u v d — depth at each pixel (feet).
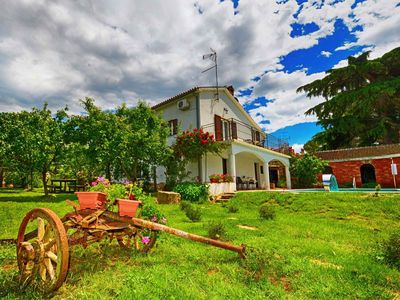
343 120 102.37
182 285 10.99
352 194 40.52
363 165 80.28
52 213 10.76
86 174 68.80
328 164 79.97
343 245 18.86
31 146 43.96
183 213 33.60
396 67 104.78
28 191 66.59
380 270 13.24
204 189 47.83
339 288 10.93
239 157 74.49
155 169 62.54
